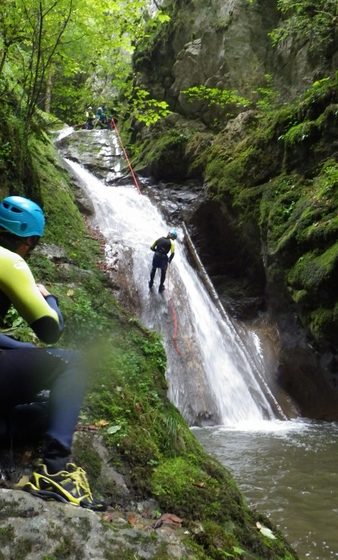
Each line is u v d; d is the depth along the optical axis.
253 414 9.34
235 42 15.27
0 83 7.57
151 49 17.61
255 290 11.75
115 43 8.31
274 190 10.54
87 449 3.33
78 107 16.47
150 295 10.21
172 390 8.82
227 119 14.92
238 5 15.44
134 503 3.14
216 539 2.97
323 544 3.95
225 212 12.02
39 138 11.33
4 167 6.50
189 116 15.98
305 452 6.56
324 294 8.48
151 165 14.79
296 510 4.61
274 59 14.53
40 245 7.57
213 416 8.84
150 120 10.78
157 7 18.62
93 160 16.44
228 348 10.67
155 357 5.28
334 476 5.54
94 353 2.85
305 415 9.55
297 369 9.91
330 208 8.93
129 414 3.93
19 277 2.37
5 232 2.59
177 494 3.32
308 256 9.01
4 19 7.02
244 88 14.94
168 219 13.19
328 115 9.61
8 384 2.43
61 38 7.73
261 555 3.18
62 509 2.29
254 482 5.34
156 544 2.44
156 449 3.71
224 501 3.43
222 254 12.54
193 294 11.46
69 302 5.82
